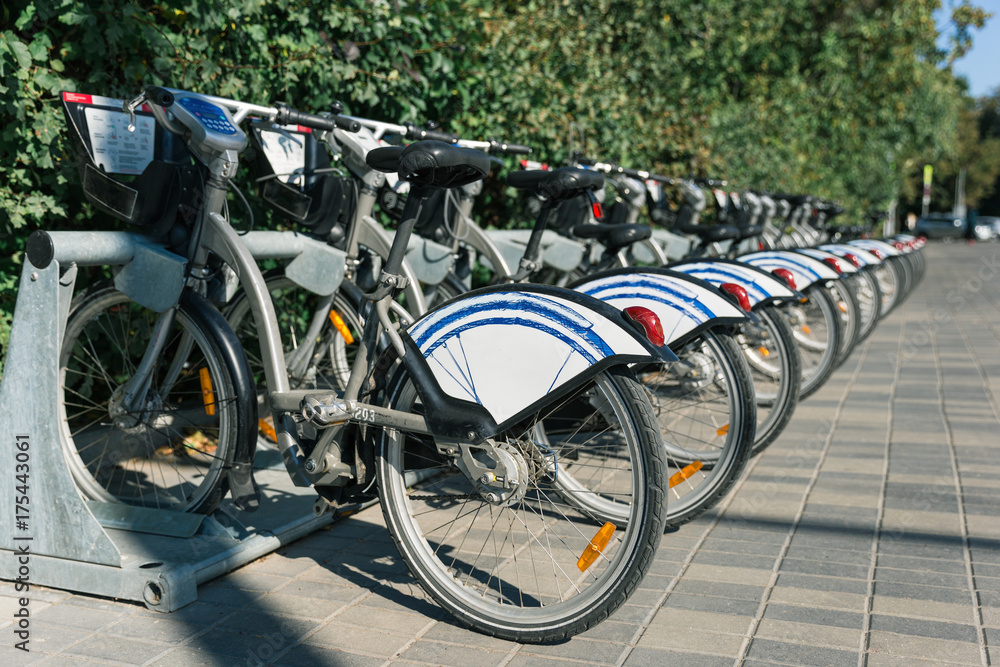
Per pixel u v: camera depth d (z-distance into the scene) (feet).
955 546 9.66
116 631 7.39
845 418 16.22
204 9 11.50
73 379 11.46
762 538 9.97
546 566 8.87
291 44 13.21
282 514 9.90
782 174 34.99
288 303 12.47
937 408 17.07
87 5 10.73
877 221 36.91
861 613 7.90
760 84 44.19
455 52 16.06
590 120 20.57
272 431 12.14
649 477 6.96
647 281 10.00
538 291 7.41
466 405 7.22
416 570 7.77
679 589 8.50
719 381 10.33
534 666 6.90
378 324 7.84
